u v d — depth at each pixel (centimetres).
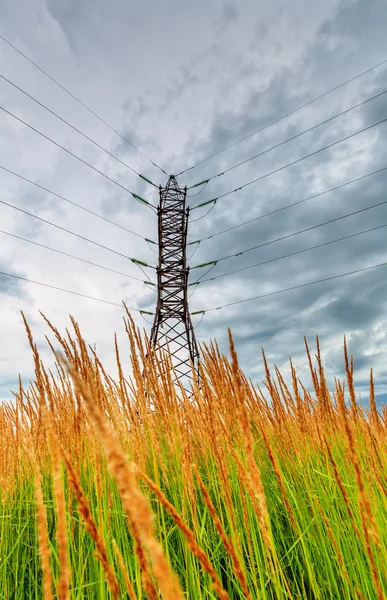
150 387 210
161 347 214
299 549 246
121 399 215
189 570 175
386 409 262
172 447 210
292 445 266
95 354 208
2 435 266
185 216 2631
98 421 43
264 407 272
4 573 224
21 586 228
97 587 179
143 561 61
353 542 198
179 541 223
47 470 297
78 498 72
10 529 257
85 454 229
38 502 64
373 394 184
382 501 195
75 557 197
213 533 244
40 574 243
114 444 42
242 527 226
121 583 178
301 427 244
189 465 178
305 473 250
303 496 269
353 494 211
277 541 251
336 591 198
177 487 223
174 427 200
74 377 42
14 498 290
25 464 306
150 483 69
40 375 155
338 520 224
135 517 41
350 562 198
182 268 2430
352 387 124
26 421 284
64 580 59
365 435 208
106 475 187
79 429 198
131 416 219
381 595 114
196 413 240
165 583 39
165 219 2611
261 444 297
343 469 238
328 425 235
